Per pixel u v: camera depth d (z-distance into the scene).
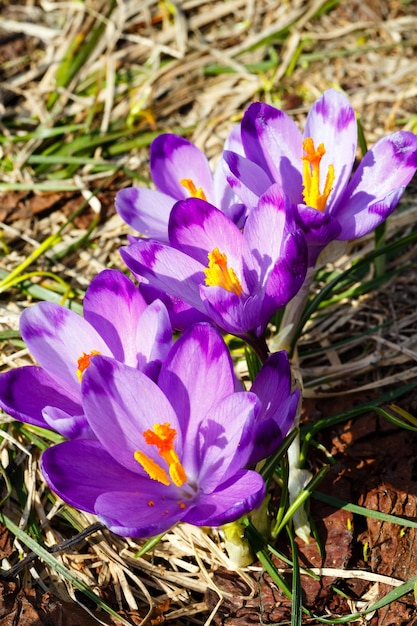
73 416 0.47
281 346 0.53
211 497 0.46
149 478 0.47
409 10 0.81
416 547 0.52
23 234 0.66
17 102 0.74
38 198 0.67
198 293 0.48
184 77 0.76
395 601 0.51
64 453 0.46
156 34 0.79
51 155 0.70
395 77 0.74
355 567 0.52
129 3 0.80
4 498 0.54
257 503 0.45
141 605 0.52
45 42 0.78
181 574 0.52
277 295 0.47
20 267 0.62
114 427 0.46
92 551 0.53
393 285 0.63
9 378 0.47
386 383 0.57
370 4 0.81
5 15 0.80
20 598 0.50
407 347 0.60
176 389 0.47
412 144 0.50
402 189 0.49
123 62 0.77
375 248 0.61
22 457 0.56
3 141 0.70
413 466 0.54
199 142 0.71
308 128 0.52
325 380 0.58
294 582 0.50
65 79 0.74
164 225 0.52
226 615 0.51
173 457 0.45
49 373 0.48
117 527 0.44
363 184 0.51
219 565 0.53
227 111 0.73
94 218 0.67
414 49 0.78
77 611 0.51
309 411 0.57
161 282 0.48
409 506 0.53
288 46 0.78
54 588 0.52
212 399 0.47
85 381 0.46
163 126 0.72
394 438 0.55
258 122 0.52
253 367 0.53
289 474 0.52
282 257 0.46
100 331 0.49
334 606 0.51
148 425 0.46
